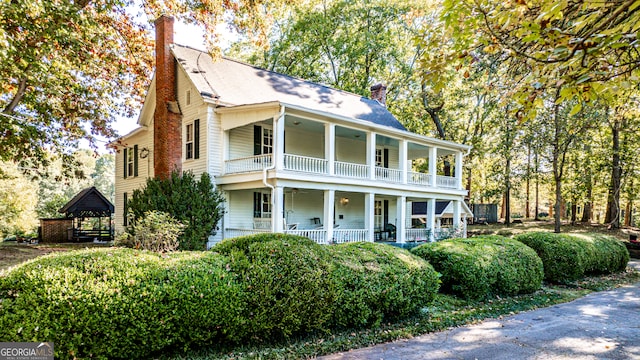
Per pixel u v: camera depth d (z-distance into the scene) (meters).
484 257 8.35
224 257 5.26
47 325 3.79
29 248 16.95
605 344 5.52
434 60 4.71
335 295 5.46
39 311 3.81
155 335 4.22
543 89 3.76
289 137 16.75
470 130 28.80
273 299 4.97
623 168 23.08
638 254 17.62
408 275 6.42
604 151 23.45
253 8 14.05
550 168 26.70
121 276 4.24
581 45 3.16
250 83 16.77
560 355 5.06
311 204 17.77
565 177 26.08
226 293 4.67
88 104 14.38
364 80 30.31
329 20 29.48
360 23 29.23
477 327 6.38
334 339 5.39
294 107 12.97
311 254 5.59
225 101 14.63
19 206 25.92
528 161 27.34
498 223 33.75
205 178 13.68
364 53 28.69
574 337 5.84
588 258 10.94
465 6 3.90
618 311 7.61
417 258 7.12
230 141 15.02
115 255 4.68
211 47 14.20
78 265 4.32
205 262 4.96
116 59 14.72
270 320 4.97
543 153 22.41
